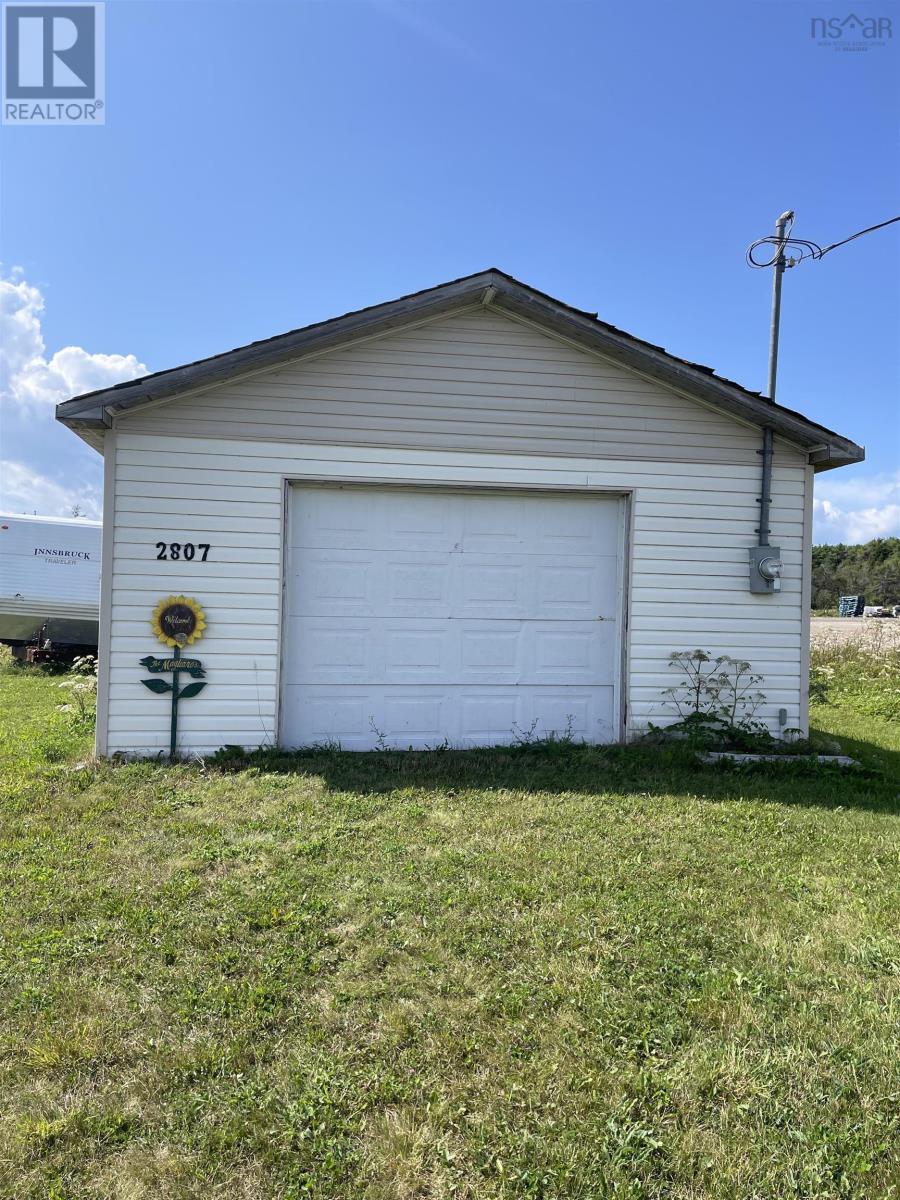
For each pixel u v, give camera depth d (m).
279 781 5.74
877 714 10.23
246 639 6.63
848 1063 2.55
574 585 7.25
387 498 6.98
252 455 6.62
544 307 6.65
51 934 3.33
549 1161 2.14
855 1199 2.04
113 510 6.44
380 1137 2.22
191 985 2.95
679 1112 2.34
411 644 7.02
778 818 5.14
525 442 6.98
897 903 3.80
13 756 6.63
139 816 4.95
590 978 3.01
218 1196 2.03
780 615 7.34
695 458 7.22
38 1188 2.04
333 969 3.08
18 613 15.05
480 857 4.24
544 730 7.20
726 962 3.18
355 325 6.48
